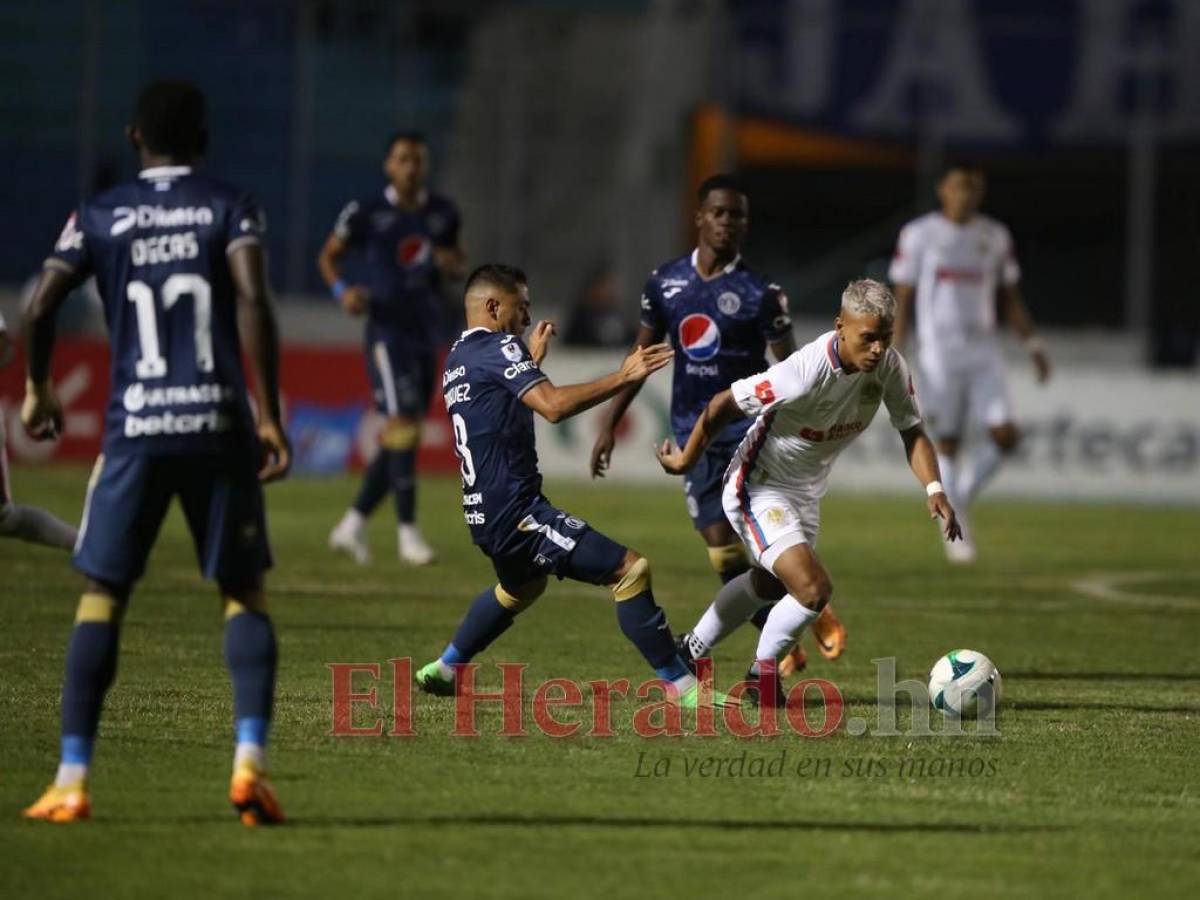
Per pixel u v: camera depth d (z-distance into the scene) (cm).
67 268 1819
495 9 8638
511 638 3161
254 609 1830
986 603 3894
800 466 2502
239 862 1677
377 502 4297
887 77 8094
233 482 1806
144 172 1847
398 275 4278
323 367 6625
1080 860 1766
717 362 2855
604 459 2850
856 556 4762
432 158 8444
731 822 1878
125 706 2408
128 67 8362
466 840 1778
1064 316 8419
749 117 8156
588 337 7356
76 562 1800
